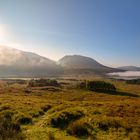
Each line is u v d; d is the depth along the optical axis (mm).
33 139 19906
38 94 95250
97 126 24453
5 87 134625
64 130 23766
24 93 97812
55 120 26031
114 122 25688
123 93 145000
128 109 38531
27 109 35156
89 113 32250
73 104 44062
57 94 100750
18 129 21797
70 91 128500
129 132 23438
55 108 35938
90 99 79000
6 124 21375
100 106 43406
